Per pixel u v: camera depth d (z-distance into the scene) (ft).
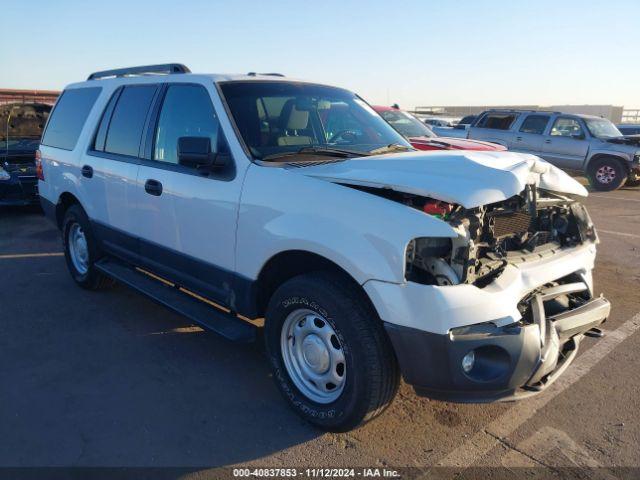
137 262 15.69
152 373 13.26
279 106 13.48
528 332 9.43
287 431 10.96
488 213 10.64
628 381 13.01
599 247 26.21
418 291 9.05
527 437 10.80
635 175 47.09
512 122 53.31
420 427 11.10
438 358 9.07
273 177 11.27
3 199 31.27
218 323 12.49
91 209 17.33
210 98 13.10
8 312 17.03
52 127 20.38
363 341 9.71
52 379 12.91
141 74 16.85
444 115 122.01
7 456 10.11
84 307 17.51
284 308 10.99
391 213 9.43
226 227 12.10
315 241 10.11
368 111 15.74
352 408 10.03
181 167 13.51
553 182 11.93
